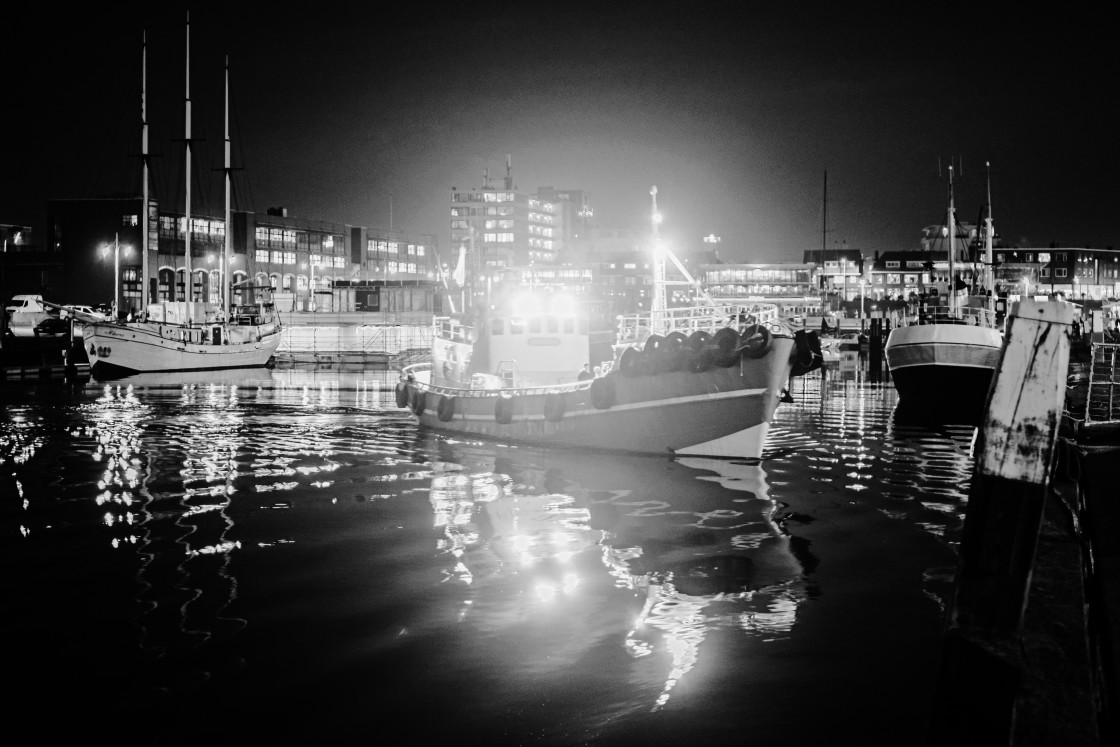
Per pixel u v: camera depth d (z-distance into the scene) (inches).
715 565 471.2
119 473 808.3
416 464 845.8
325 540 535.2
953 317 1546.5
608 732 275.1
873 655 335.0
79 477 785.6
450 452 926.4
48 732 277.6
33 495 695.1
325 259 5674.2
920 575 447.5
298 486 732.7
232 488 724.7
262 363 2992.1
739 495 676.1
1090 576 254.1
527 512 619.2
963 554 167.2
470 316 1246.3
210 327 2755.9
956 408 1379.2
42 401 1678.2
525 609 397.1
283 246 5290.4
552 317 1027.9
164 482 756.0
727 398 790.5
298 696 302.4
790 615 385.1
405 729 278.7
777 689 304.8
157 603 406.0
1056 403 161.9
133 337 2481.5
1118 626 204.7
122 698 301.6
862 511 615.2
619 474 772.0
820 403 1617.9
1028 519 162.7
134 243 4308.6
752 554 494.3
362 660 334.6
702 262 6909.5
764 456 893.8
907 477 764.6
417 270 6683.1
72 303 4323.3
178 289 4527.6
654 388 826.8
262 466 847.1
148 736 274.8
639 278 6702.8
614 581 442.3
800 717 283.0
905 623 371.6
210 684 312.8
